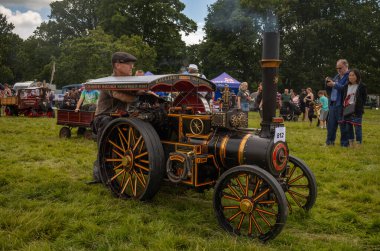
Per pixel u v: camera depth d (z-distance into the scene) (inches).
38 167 265.1
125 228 149.3
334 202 197.5
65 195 196.7
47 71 1742.1
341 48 1903.3
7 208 174.2
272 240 144.8
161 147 178.1
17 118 747.4
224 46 1796.3
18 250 133.2
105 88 193.5
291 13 1828.2
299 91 1889.8
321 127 606.9
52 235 146.0
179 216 168.4
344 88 366.6
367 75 1800.0
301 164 177.8
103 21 1798.7
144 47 1541.6
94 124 220.7
